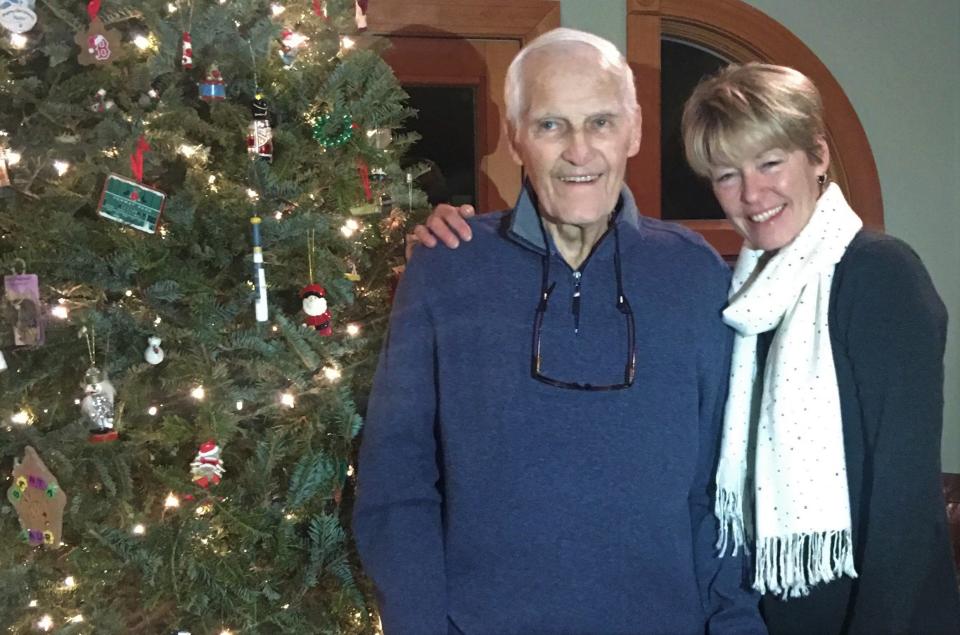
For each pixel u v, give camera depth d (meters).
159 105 1.51
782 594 1.31
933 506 1.17
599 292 1.25
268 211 1.57
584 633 1.20
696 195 2.94
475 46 2.66
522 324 1.24
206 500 1.56
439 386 1.27
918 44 2.88
